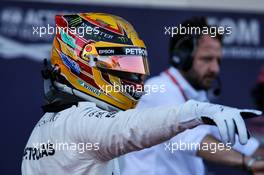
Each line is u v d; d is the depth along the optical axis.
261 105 16.81
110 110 7.01
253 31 17.95
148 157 11.20
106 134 5.94
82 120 6.35
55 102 6.99
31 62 16.36
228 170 16.98
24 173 7.32
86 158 6.39
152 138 5.77
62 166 6.62
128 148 5.91
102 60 6.90
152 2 17.12
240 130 5.32
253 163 10.22
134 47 6.98
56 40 7.21
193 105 5.66
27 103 16.31
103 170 6.49
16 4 16.33
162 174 11.24
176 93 11.41
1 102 16.19
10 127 16.19
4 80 16.23
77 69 6.95
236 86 17.67
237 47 17.80
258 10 18.02
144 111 5.90
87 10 16.70
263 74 16.98
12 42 16.30
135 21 17.00
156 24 17.11
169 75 11.67
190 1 17.47
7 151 16.14
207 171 16.86
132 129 5.80
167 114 5.70
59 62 7.11
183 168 11.37
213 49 11.82
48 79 7.27
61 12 16.52
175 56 11.77
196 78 11.74
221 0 17.77
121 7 16.92
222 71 17.64
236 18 17.88
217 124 5.41
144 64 7.03
